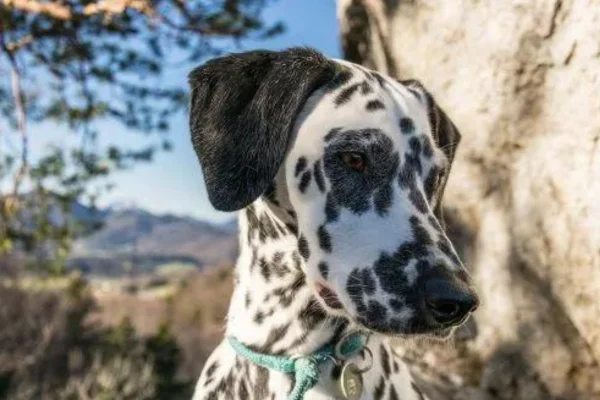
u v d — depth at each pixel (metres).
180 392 4.96
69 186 2.08
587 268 0.89
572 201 0.89
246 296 0.75
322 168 0.69
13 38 1.69
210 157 0.71
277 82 0.70
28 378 4.95
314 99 0.70
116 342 5.15
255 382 0.73
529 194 0.94
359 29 1.16
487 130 0.97
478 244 1.01
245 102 0.71
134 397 4.62
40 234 2.04
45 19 1.67
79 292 5.49
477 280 1.01
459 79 1.00
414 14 1.04
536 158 0.93
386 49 1.10
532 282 0.96
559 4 0.88
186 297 7.60
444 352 1.05
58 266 2.21
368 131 0.69
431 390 1.02
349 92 0.70
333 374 0.72
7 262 5.09
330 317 0.71
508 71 0.94
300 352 0.72
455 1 0.99
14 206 1.72
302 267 0.70
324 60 0.71
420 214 0.68
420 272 0.63
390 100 0.71
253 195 0.69
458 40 0.99
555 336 0.95
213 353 0.82
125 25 1.65
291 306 0.72
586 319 0.91
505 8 0.93
